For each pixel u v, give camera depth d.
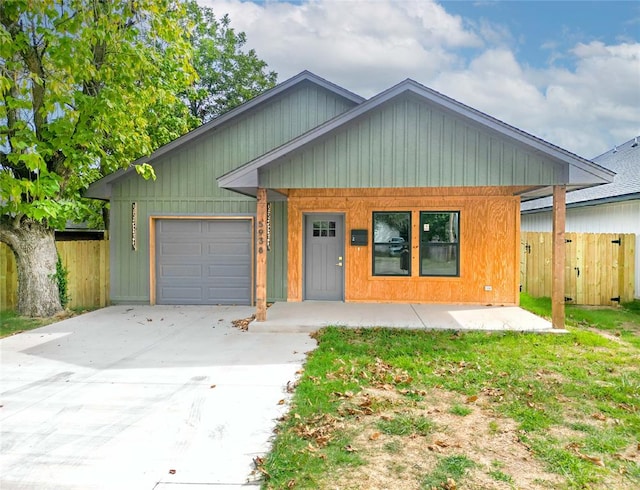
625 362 5.93
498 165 7.23
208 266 10.96
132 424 4.16
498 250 10.10
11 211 8.29
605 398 4.68
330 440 3.76
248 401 4.70
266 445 3.73
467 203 10.14
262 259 8.12
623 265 10.63
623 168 14.71
